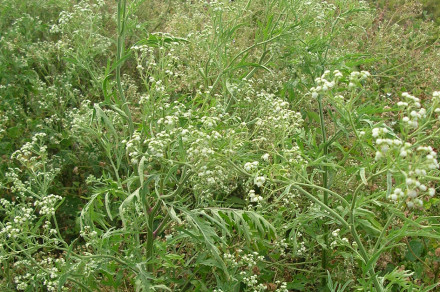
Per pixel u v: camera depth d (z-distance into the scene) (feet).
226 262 10.57
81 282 10.34
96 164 16.10
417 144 7.15
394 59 20.95
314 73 12.79
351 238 12.64
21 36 19.67
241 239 12.30
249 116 13.93
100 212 11.75
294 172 8.91
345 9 13.99
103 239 9.46
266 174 8.68
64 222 15.02
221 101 14.08
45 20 22.34
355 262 12.25
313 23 13.48
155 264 10.96
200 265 11.07
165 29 20.24
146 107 10.16
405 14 24.09
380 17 25.79
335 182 12.65
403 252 12.67
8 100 17.34
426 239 12.94
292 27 12.96
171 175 9.06
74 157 16.14
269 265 12.09
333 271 12.46
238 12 13.17
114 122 12.60
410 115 7.21
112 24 22.61
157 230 10.39
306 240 12.37
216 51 13.21
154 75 10.45
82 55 12.14
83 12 12.67
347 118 8.16
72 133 14.73
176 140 8.96
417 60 20.90
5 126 17.22
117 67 11.05
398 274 8.36
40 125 16.43
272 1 13.96
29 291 10.81
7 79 18.17
